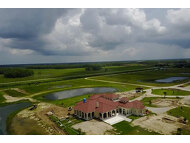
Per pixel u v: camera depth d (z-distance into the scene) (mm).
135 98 83438
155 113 59031
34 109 67875
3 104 78562
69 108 66000
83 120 53719
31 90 112438
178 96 85188
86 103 57906
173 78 166625
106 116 54781
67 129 46594
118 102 63500
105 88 119000
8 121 55062
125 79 162375
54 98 89812
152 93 94000
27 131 46188
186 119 52344
